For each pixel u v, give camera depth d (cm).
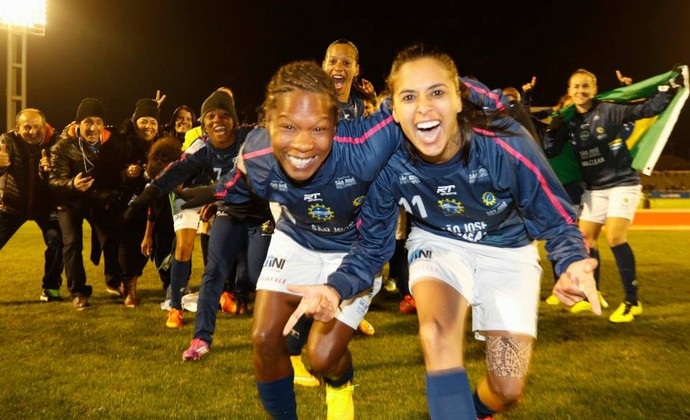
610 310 668
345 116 532
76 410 381
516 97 667
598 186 638
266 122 295
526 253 326
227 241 500
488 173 292
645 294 738
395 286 782
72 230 671
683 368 462
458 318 290
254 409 384
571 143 639
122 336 557
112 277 735
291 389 327
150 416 373
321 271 350
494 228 316
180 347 523
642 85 611
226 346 527
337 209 315
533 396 404
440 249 320
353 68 524
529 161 284
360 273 313
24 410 380
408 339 548
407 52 274
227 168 489
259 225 504
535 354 500
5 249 1102
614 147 619
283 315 329
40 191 696
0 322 609
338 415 346
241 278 646
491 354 313
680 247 1178
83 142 677
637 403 392
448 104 269
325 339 327
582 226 662
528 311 313
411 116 270
